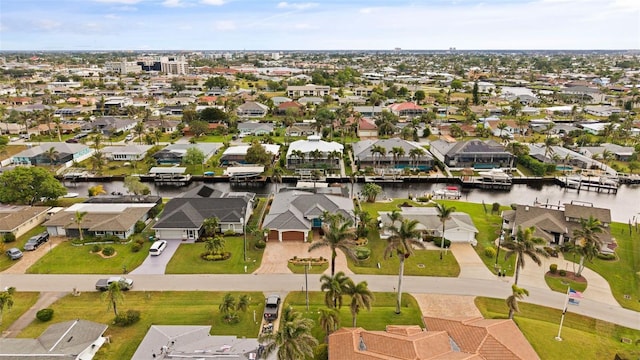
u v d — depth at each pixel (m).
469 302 69.19
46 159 148.88
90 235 91.25
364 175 140.12
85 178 137.50
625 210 117.38
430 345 49.31
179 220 91.38
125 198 109.69
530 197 128.50
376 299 69.62
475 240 90.19
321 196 101.25
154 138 179.12
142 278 75.25
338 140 187.38
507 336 52.53
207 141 184.38
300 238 90.56
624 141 184.25
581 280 76.31
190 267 79.25
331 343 51.59
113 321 62.62
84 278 75.19
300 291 71.69
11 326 61.78
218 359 50.56
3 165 146.25
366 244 89.06
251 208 106.69
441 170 148.62
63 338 53.38
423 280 75.62
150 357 51.00
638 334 62.19
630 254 87.50
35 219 96.94
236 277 75.88
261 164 148.75
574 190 135.62
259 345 53.28
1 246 82.56
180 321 62.81
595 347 58.09
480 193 132.25
